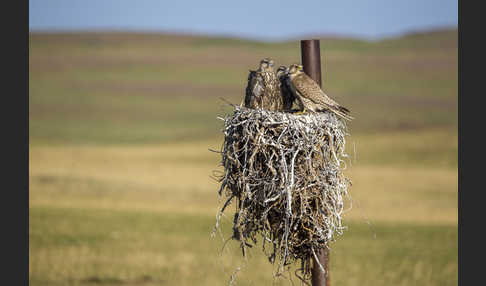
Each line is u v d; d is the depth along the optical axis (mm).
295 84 43250
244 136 38562
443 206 170250
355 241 122812
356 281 90438
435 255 109875
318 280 38875
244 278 87375
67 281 89625
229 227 124938
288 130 38094
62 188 189125
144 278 90812
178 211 161375
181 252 108562
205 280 88438
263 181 38125
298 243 38875
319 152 38312
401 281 91062
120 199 177750
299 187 37938
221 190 39781
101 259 103938
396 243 120812
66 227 133875
